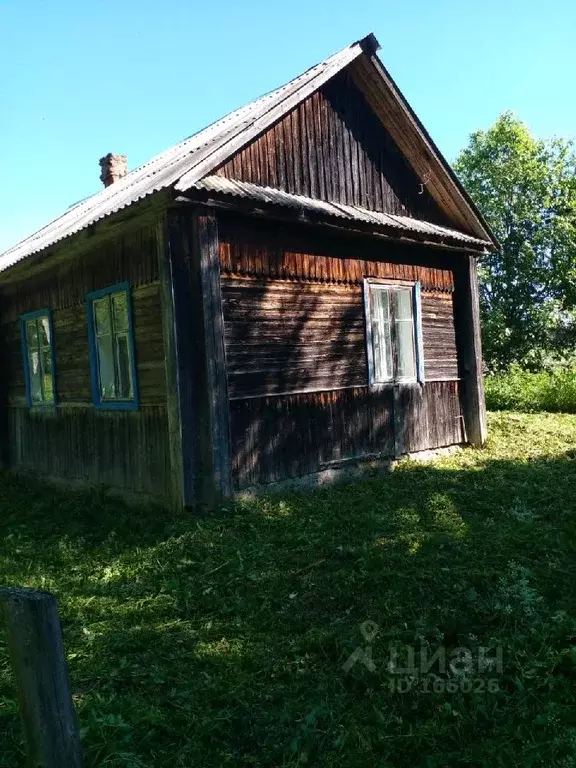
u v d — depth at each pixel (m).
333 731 3.09
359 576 4.65
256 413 7.17
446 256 10.05
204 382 6.57
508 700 3.18
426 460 9.26
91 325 8.22
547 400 14.74
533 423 11.81
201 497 6.66
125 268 7.45
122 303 7.64
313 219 7.44
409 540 5.37
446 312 10.02
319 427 7.89
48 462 9.59
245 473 7.01
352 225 7.88
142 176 9.30
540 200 24.00
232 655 3.87
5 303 10.55
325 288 8.04
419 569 4.66
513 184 24.05
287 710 3.28
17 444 10.59
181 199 6.22
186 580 5.09
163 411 7.07
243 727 3.21
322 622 4.19
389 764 2.85
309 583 4.72
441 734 2.99
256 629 4.20
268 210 6.98
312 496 7.22
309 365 7.79
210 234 6.58
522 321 23.73
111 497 7.99
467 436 10.23
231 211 6.77
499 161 24.33
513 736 2.93
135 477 7.59
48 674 2.30
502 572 4.53
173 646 4.06
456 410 10.11
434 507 6.50
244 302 7.09
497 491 7.05
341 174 8.67
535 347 23.55
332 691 3.42
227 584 4.88
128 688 3.60
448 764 2.81
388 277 8.94
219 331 6.62
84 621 4.51
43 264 8.62
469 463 8.90
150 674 3.70
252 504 6.65
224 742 3.11
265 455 7.23
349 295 8.38
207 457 6.57
